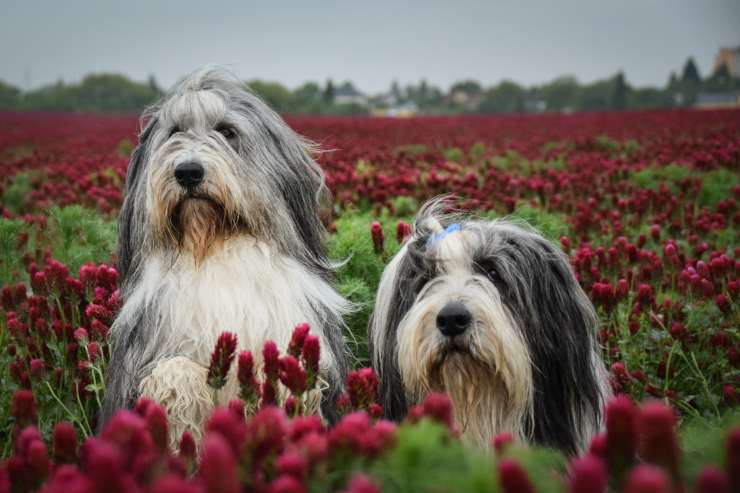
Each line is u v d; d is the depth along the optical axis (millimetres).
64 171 17078
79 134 39656
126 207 6273
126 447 2893
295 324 5613
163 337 5543
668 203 11555
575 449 5480
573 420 5574
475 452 2924
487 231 5691
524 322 5422
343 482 2818
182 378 5113
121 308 6004
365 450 2830
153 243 5828
